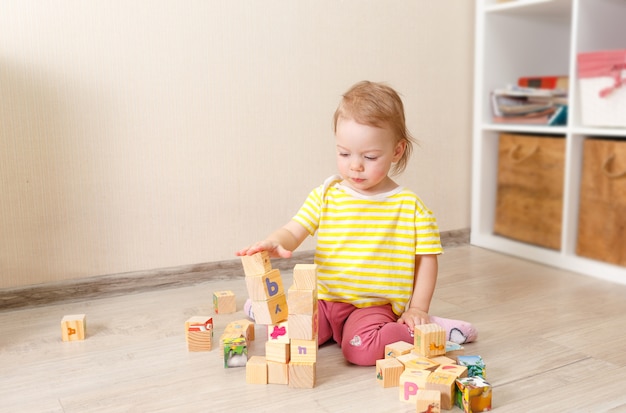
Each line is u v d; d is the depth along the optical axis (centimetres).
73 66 160
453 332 131
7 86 154
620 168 175
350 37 195
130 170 171
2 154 156
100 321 150
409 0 203
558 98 196
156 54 169
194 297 169
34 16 154
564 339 135
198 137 178
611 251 180
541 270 191
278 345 113
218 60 177
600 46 186
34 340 137
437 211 220
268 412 103
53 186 163
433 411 99
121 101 167
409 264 131
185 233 180
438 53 212
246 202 187
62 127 161
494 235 222
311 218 133
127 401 107
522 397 108
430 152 215
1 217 158
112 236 171
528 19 217
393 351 117
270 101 186
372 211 130
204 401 107
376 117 121
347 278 130
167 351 130
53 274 166
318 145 196
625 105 171
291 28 186
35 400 108
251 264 114
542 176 201
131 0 165
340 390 111
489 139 218
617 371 118
